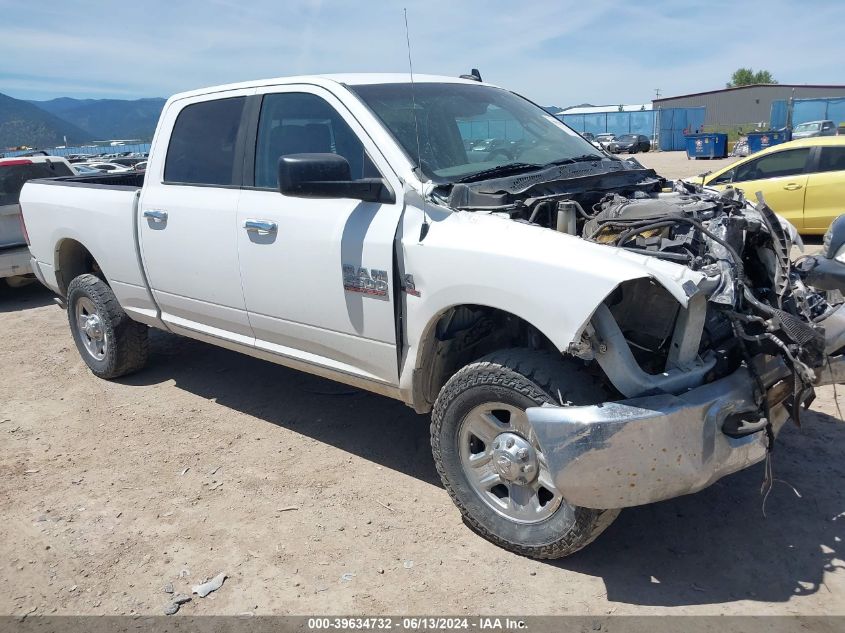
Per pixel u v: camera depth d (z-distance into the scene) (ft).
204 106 14.49
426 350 11.09
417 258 10.61
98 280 17.69
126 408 16.46
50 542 11.23
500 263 9.61
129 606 9.72
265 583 10.08
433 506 11.89
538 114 15.03
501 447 10.11
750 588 9.56
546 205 10.77
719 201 11.22
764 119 206.08
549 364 9.57
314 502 12.12
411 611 9.40
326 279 11.89
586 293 8.77
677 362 9.23
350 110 12.08
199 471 13.35
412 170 11.20
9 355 21.11
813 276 12.00
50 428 15.51
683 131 146.00
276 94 13.24
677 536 10.78
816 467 12.46
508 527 10.40
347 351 12.10
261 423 15.35
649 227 9.77
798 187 32.65
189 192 14.39
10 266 28.09
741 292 9.47
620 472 8.69
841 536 10.58
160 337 21.75
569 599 9.49
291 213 12.36
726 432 8.95
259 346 13.87
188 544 11.07
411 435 14.51
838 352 10.46
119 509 12.12
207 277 14.15
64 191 17.76
